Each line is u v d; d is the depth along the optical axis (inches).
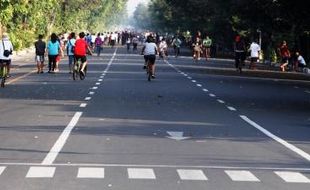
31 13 3649.1
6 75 1475.1
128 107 1067.3
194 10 4510.3
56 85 1512.1
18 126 828.6
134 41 4372.5
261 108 1111.0
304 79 2022.6
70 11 5462.6
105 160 599.5
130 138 741.9
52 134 761.6
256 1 2669.8
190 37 5718.5
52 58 2005.4
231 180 521.3
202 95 1328.7
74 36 2016.5
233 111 1051.3
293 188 494.0
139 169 559.5
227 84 1665.8
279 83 1787.6
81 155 624.1
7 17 2448.3
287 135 797.2
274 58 3075.8
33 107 1051.9
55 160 595.2
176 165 581.9
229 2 3078.2
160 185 496.1
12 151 641.6
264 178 532.7
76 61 1711.4
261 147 701.3
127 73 2004.2
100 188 481.1
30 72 2016.5
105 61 2805.1
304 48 2891.2
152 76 1774.1
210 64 2810.0
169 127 839.7
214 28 3939.5
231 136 777.6
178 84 1614.2
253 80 1873.8
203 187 492.4
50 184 492.1
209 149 678.5
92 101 1155.3
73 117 925.8
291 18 2272.4
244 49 2249.0
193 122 896.9
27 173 533.3
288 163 606.9
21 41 3713.1
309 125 897.5
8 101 1144.8
